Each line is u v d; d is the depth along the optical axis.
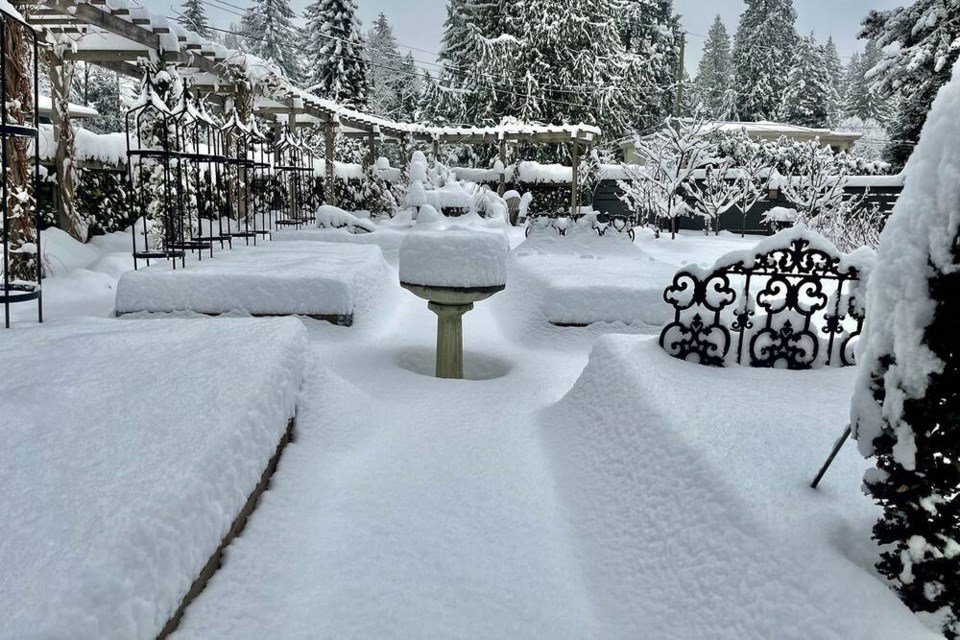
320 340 5.18
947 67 18.19
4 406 2.07
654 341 3.66
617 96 29.30
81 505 1.54
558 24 27.67
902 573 1.43
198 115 7.42
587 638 1.81
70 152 9.20
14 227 6.26
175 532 1.58
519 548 2.26
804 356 3.32
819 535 1.64
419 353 5.35
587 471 2.73
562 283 6.07
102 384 2.38
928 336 1.37
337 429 3.10
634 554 2.07
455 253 4.30
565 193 23.94
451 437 3.29
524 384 4.36
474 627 1.82
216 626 1.67
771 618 1.49
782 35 41.84
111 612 1.28
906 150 21.56
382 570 2.06
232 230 11.30
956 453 1.36
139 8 7.96
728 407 2.55
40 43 8.05
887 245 1.48
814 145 17.52
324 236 10.48
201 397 2.28
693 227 20.45
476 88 28.70
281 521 2.25
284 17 39.00
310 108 14.68
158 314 5.21
